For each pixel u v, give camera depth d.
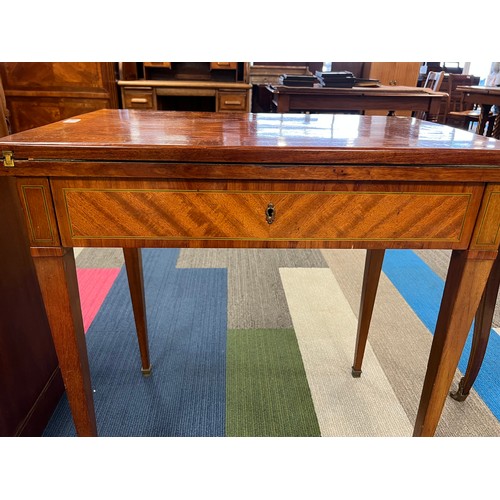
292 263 1.98
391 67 4.01
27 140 0.61
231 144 0.61
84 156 0.60
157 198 0.64
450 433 1.05
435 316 1.56
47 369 1.07
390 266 1.96
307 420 1.08
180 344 1.38
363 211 0.65
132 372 1.25
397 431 1.06
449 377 0.78
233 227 0.66
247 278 1.82
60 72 2.54
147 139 0.64
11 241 0.91
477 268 0.69
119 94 2.66
